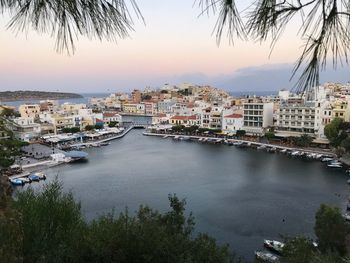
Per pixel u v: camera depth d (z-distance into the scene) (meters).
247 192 38.38
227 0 1.62
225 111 87.88
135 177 46.47
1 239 5.09
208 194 37.84
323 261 9.42
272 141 74.12
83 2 1.63
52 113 91.44
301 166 52.38
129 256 7.10
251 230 27.44
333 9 1.52
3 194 8.30
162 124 104.25
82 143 77.12
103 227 7.50
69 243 6.45
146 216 10.66
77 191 39.44
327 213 18.97
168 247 7.83
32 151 64.25
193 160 58.94
